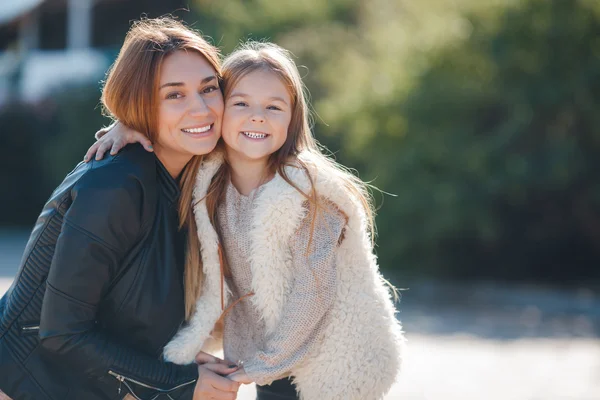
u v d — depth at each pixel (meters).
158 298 2.63
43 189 19.72
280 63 2.85
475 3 11.87
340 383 2.69
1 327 2.57
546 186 11.29
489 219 11.40
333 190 2.73
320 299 2.69
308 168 2.74
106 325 2.62
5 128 19.67
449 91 11.72
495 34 11.61
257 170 2.87
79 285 2.45
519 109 11.44
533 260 12.48
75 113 18.53
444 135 11.68
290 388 2.86
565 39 11.24
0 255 13.47
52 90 19.73
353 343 2.71
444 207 11.26
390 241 11.86
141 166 2.60
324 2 15.81
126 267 2.59
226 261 2.88
